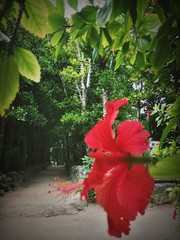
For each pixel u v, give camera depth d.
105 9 0.89
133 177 0.45
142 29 1.26
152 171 0.42
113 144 0.51
